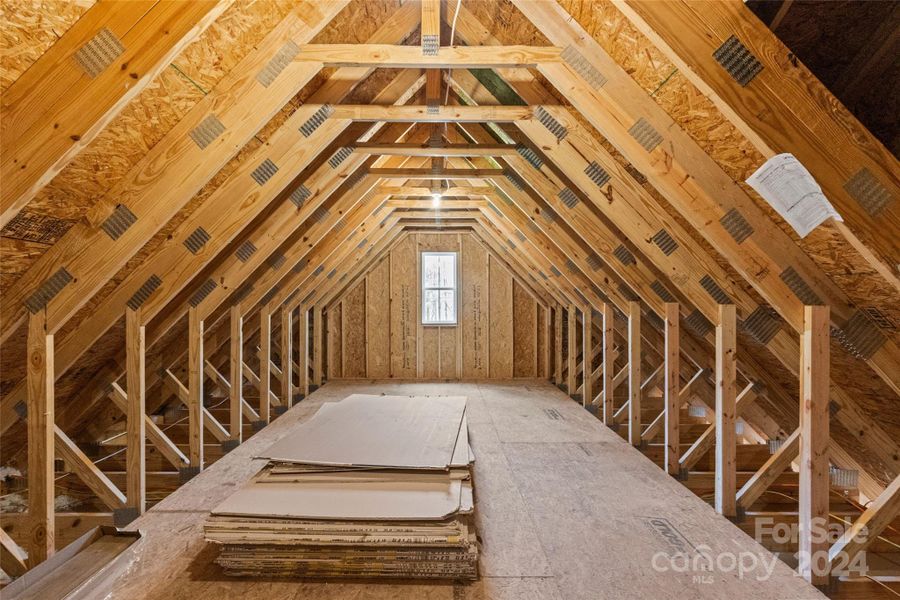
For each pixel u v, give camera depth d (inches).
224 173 111.8
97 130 63.3
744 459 188.4
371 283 340.2
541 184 148.1
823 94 63.7
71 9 60.5
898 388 87.7
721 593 84.0
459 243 339.3
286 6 90.0
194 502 123.0
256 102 90.7
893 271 66.0
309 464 110.9
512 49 90.8
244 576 86.7
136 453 115.6
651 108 88.5
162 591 82.5
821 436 88.4
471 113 115.6
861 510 148.3
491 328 340.8
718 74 66.0
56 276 86.9
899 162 62.9
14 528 126.3
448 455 118.6
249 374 233.0
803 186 65.8
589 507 119.1
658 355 249.0
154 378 181.8
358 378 339.6
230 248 141.1
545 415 224.2
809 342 87.5
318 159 141.9
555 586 85.0
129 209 88.3
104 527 95.6
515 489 130.9
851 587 86.5
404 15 112.0
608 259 148.9
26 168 61.5
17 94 60.8
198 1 64.2
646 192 115.0
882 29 58.2
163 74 83.6
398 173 181.2
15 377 113.9
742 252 89.1
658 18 66.3
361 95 137.6
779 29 64.4
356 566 86.0
